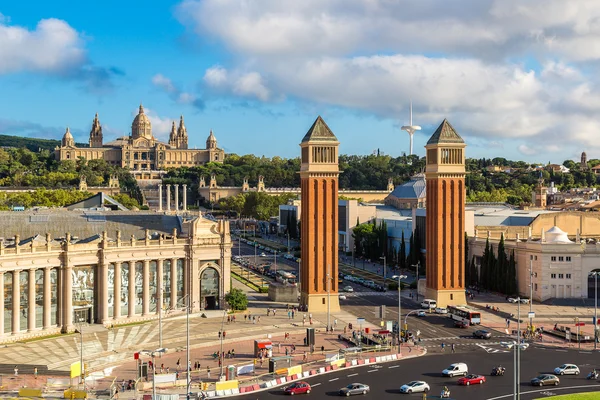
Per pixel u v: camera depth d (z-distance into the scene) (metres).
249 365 150.50
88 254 191.75
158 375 140.88
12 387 137.38
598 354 167.88
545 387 138.88
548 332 191.62
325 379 146.62
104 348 169.62
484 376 147.00
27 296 179.75
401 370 153.12
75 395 129.00
